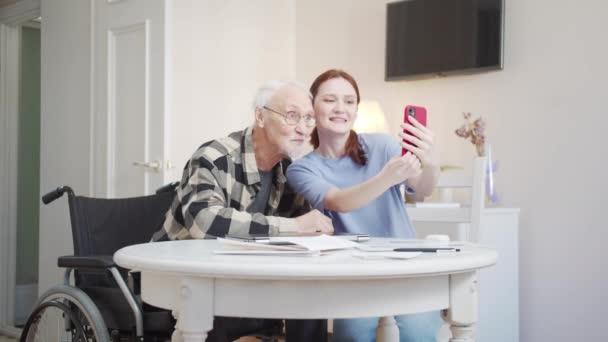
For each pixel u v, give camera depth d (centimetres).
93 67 361
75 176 373
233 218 178
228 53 380
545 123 314
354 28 391
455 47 340
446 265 123
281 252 132
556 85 311
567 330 306
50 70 396
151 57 331
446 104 351
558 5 311
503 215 300
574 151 305
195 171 193
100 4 359
